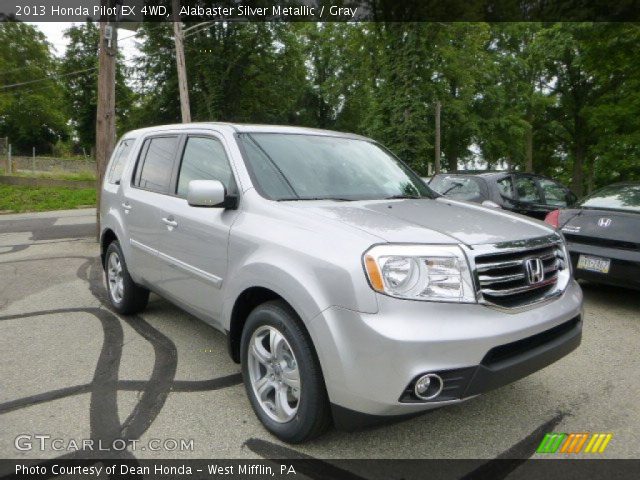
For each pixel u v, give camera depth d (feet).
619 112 64.34
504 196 25.71
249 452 8.85
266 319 9.14
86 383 11.55
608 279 16.96
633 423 9.96
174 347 13.80
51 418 9.96
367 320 7.51
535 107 97.60
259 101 114.21
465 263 7.93
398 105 73.82
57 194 71.00
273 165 11.18
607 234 17.03
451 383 7.61
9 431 9.46
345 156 12.70
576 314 9.39
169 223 12.52
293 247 8.70
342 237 8.26
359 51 88.48
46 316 16.60
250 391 9.82
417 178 13.67
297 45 113.91
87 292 19.88
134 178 15.38
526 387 11.53
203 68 100.99
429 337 7.38
